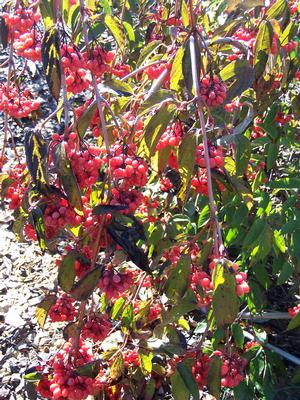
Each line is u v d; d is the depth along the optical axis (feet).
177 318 1.75
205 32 2.37
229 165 1.77
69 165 1.36
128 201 1.45
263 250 1.96
